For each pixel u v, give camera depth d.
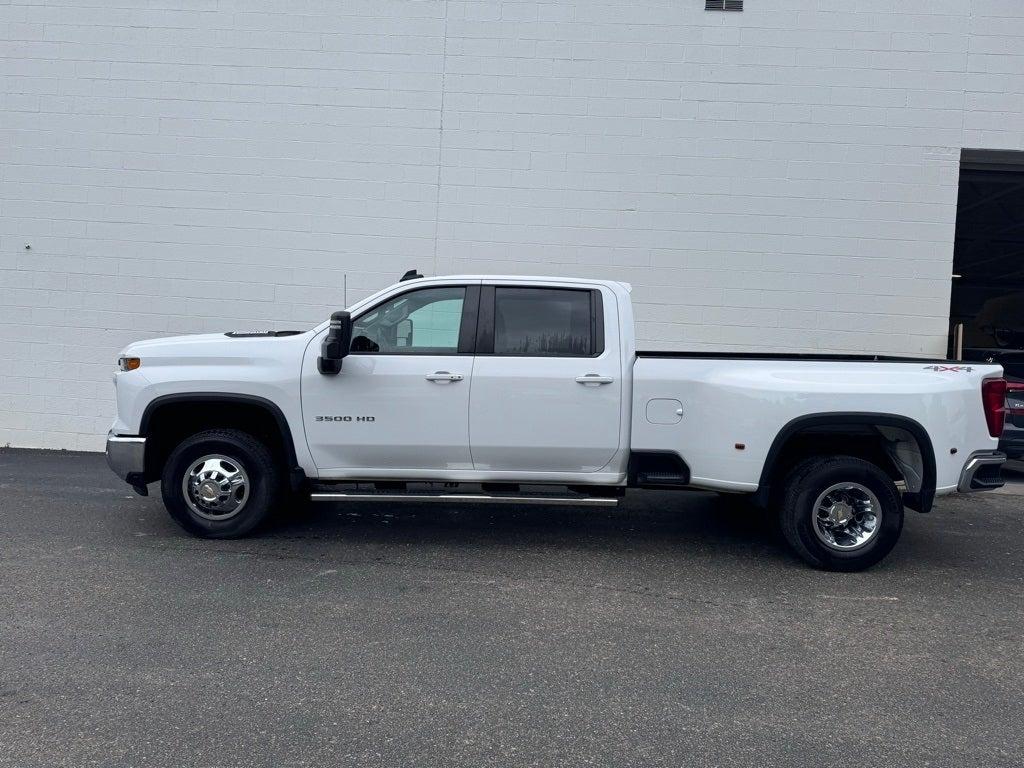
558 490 6.23
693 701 3.86
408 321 6.09
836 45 9.46
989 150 9.49
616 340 5.97
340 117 9.77
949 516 7.76
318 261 9.86
